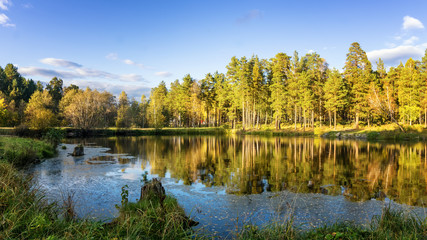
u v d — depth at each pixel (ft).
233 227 21.18
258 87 191.01
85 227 14.87
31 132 109.91
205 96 236.63
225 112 243.60
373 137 131.03
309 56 210.38
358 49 170.71
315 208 26.40
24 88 284.41
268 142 115.96
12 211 15.14
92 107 186.19
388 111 145.48
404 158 64.39
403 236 14.84
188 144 105.19
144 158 63.41
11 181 19.94
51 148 74.23
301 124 201.67
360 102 164.25
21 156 48.96
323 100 189.78
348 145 100.22
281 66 184.96
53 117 120.78
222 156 68.08
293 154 72.64
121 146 95.04
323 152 77.41
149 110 239.71
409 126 139.95
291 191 33.27
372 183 37.99
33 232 13.66
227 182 38.34
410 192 33.04
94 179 39.09
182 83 245.45
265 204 27.66
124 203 22.29
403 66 182.70
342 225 18.88
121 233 15.46
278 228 16.76
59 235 13.71
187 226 19.98
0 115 157.79
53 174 42.34
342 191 33.47
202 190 33.63
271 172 46.29
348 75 178.60
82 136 154.40
